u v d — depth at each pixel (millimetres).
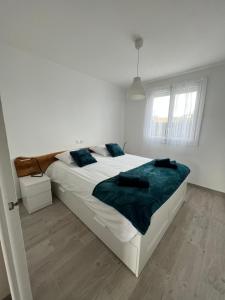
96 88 3408
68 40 1893
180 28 1644
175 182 1855
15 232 804
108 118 3869
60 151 2902
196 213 2211
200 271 1349
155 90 3523
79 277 1284
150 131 3783
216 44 1958
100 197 1509
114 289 1196
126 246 1335
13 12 1398
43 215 2129
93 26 1620
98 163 2641
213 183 2965
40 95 2459
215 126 2795
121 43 1952
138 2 1306
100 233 1660
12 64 2090
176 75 3123
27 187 2080
